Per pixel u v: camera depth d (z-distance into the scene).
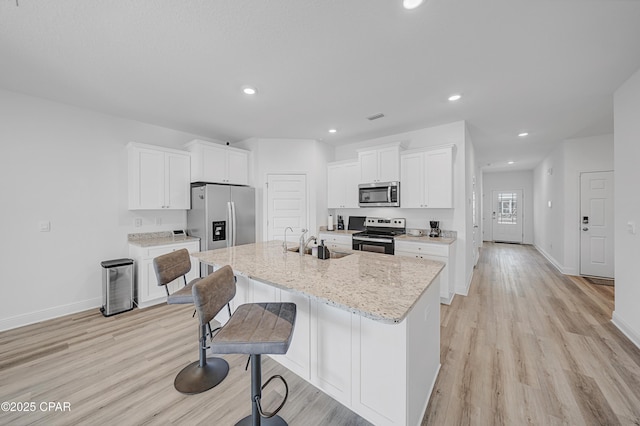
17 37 1.80
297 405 1.63
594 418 1.52
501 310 3.13
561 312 3.05
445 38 1.85
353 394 1.56
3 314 2.62
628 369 1.97
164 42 1.88
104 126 3.28
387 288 1.39
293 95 2.77
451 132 3.70
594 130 4.07
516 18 1.65
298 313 1.88
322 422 1.50
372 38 1.85
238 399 1.70
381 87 2.59
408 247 3.58
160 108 3.12
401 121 3.60
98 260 3.23
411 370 1.37
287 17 1.64
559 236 5.08
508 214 8.78
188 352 2.21
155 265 1.85
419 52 2.02
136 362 2.07
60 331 2.58
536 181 7.61
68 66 2.19
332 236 4.40
